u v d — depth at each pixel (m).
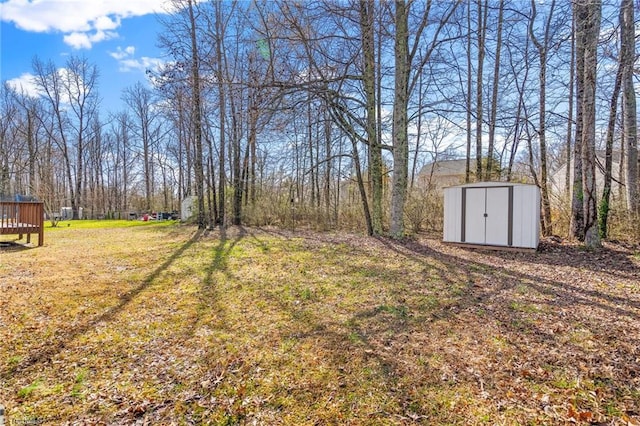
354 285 5.06
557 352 2.90
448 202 8.46
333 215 13.84
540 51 8.81
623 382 2.43
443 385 2.45
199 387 2.47
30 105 24.95
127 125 30.03
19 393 2.38
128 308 4.11
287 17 8.13
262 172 17.14
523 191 7.49
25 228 8.64
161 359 2.89
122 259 6.99
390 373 2.62
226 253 7.62
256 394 2.38
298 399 2.32
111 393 2.40
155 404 2.28
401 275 5.62
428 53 9.47
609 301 4.16
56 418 2.12
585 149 7.45
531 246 7.39
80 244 9.12
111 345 3.14
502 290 4.72
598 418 2.06
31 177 24.16
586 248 7.43
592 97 7.32
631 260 6.32
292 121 9.55
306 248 8.20
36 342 3.18
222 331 3.46
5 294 4.56
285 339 3.26
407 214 11.67
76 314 3.90
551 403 2.21
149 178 30.83
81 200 28.28
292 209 13.99
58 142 26.73
